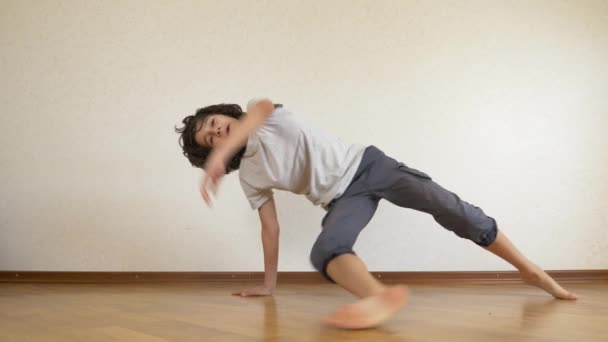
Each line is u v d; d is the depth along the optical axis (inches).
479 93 101.9
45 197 92.7
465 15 102.6
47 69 93.7
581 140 104.0
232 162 65.1
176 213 94.5
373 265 97.0
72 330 41.5
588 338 38.4
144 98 94.9
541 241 101.2
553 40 104.3
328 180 59.5
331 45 99.4
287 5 98.8
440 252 98.9
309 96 98.3
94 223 93.0
